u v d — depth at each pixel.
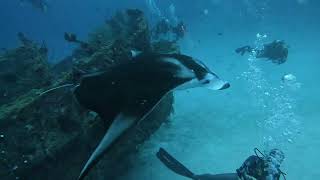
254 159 5.27
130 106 3.06
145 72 3.40
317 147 7.64
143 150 8.25
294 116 9.27
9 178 4.89
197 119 9.84
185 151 8.16
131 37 7.59
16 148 5.16
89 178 5.71
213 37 24.53
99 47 7.49
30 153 5.16
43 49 9.52
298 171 6.88
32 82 7.80
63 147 5.37
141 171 7.34
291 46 17.58
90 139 5.75
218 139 8.59
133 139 6.95
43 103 5.67
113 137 2.73
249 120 9.38
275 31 23.45
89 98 3.37
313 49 16.44
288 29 23.41
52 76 7.72
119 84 3.34
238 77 13.38
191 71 3.40
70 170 5.50
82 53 9.27
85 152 5.70
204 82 3.38
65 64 9.70
